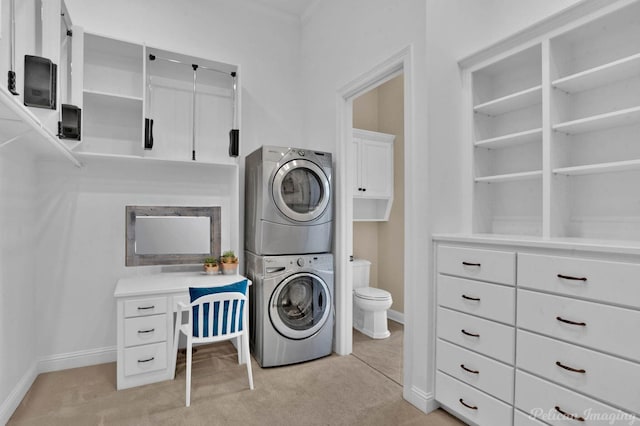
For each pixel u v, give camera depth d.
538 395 1.51
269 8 3.50
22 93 1.55
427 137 2.07
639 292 1.22
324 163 2.89
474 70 2.20
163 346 2.41
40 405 2.08
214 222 3.15
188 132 3.06
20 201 2.18
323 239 2.89
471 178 2.21
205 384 2.37
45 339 2.54
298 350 2.72
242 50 3.38
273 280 2.64
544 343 1.49
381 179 3.92
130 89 2.82
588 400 1.34
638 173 1.62
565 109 1.84
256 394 2.24
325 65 3.21
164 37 3.02
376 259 4.23
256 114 3.44
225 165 2.99
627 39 1.64
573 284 1.40
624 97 1.67
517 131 2.17
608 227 1.71
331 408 2.08
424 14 2.10
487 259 1.75
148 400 2.15
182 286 2.49
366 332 3.47
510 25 2.02
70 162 2.64
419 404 2.07
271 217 2.68
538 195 2.05
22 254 2.22
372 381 2.44
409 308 2.18
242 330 2.31
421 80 2.12
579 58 1.83
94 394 2.21
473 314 1.82
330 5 3.14
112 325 2.77
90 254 2.70
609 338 1.29
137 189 2.88
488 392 1.73
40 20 1.85
